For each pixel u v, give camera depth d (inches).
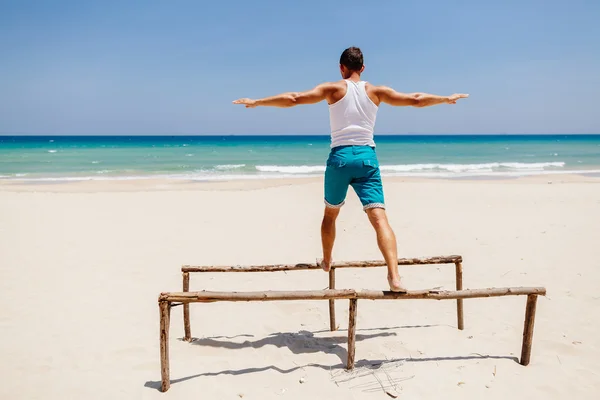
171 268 276.2
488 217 430.3
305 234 366.3
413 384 140.9
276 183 793.6
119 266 278.8
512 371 149.4
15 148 2326.5
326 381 142.9
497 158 1549.0
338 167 138.8
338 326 192.5
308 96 136.6
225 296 134.7
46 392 139.3
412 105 140.2
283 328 190.9
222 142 3718.0
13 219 416.5
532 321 150.4
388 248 137.5
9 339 177.5
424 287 243.3
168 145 2883.9
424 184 706.8
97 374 150.0
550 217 426.0
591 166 1206.9
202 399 133.9
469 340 174.7
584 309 206.7
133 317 202.1
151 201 539.5
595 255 292.5
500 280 250.1
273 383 142.2
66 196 573.9
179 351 167.2
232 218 434.0
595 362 156.9
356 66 145.9
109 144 3080.7
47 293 230.5
